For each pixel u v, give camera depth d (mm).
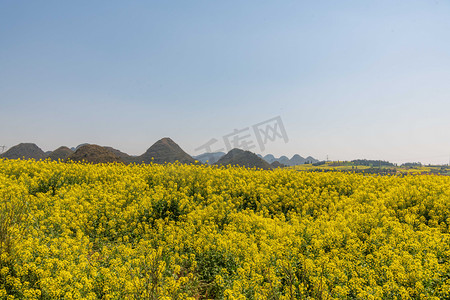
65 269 7508
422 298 6789
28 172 17359
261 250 9312
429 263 7832
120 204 13234
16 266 6992
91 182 17250
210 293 8102
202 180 17578
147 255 8258
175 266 8516
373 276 7863
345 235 10422
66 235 9578
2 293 6285
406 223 12250
